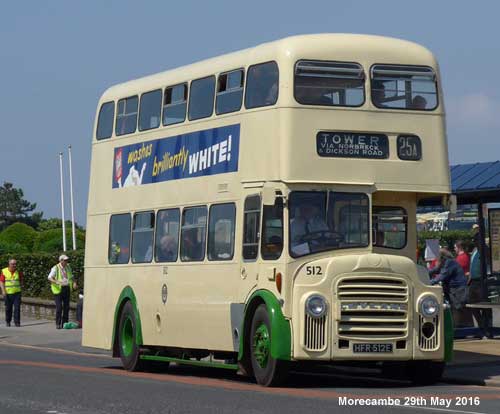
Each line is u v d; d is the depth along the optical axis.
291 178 19.38
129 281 24.72
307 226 19.36
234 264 20.59
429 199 22.14
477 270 29.47
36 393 18.58
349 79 19.88
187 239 22.41
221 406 16.14
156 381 21.09
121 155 25.42
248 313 20.02
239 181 20.59
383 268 19.19
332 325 18.92
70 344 33.28
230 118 21.12
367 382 21.05
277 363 19.11
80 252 44.84
